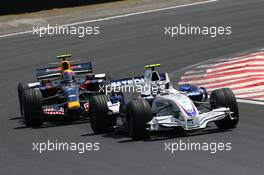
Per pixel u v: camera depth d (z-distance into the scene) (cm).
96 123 5175
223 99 4869
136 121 4722
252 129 4909
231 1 12231
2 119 6291
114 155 4438
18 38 10788
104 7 12488
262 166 3888
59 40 10419
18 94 6875
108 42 10038
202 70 7819
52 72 6350
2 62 9412
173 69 8112
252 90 6562
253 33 9719
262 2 11844
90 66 6397
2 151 4900
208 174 3809
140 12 11888
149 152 4425
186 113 4662
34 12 12356
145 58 8869
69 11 12312
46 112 5725
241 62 7781
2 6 12275
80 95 6094
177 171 3922
